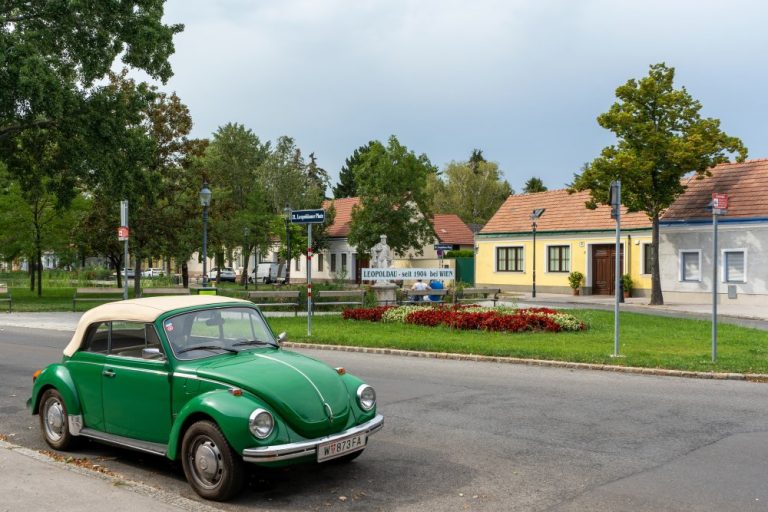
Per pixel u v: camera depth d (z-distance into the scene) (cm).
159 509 498
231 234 4953
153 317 634
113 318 671
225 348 651
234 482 548
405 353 1429
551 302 3195
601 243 3800
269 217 5641
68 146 2727
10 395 1010
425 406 916
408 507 544
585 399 960
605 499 557
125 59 2750
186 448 578
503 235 4338
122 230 1850
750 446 714
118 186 2802
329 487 595
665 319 2152
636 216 3644
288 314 2322
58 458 680
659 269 3278
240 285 5356
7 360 1367
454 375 1170
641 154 3034
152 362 625
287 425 563
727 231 3147
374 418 626
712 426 802
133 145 2783
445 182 8431
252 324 691
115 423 659
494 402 941
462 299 2647
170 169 3612
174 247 3581
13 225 3644
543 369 1236
